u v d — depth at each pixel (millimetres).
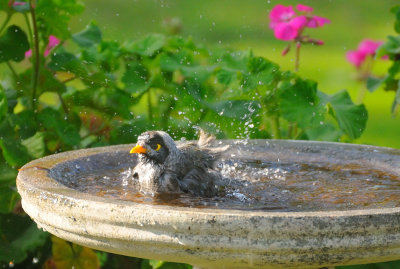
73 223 5430
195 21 29484
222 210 4988
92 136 11148
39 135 9984
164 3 30516
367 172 7879
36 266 10703
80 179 7270
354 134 10055
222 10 31422
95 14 27203
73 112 10930
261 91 10961
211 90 11414
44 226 5945
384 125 21672
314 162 8461
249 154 8766
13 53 10289
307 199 6555
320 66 26625
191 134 10883
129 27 26734
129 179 7402
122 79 11219
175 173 7039
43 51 10688
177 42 11539
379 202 6348
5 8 10094
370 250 4992
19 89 10617
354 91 24109
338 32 31250
